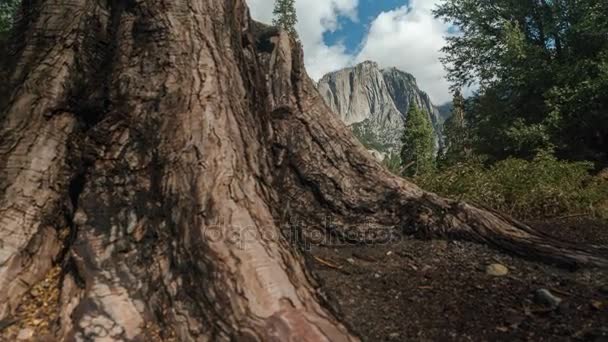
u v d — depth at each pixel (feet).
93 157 11.65
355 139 18.40
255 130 13.51
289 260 9.89
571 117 40.50
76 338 8.20
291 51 19.77
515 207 23.35
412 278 13.04
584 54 43.83
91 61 13.97
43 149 11.67
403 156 148.05
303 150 17.43
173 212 10.31
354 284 12.56
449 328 9.96
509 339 9.38
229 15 15.90
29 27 14.10
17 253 9.93
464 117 54.49
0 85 13.29
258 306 8.57
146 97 12.66
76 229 10.24
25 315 9.17
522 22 48.83
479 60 50.96
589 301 11.14
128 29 14.32
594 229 19.62
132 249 9.93
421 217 15.98
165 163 11.22
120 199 10.82
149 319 8.79
